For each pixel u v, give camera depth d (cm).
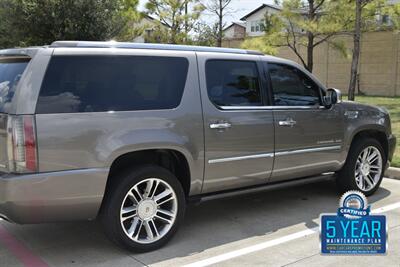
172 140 425
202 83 457
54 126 372
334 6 1744
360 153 598
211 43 2455
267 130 496
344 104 582
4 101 386
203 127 448
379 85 2403
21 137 363
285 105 521
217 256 419
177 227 445
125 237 411
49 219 384
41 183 368
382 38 2359
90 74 398
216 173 463
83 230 485
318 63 2697
